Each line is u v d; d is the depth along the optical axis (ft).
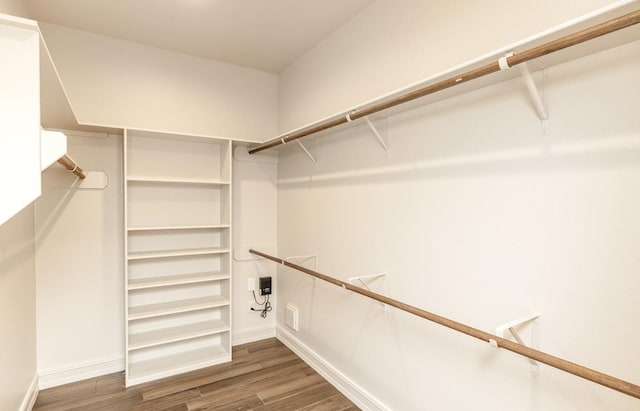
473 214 4.97
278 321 10.83
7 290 5.81
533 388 4.22
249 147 10.41
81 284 8.27
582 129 3.77
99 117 8.41
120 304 8.70
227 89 10.12
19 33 3.02
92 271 8.39
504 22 4.56
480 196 4.87
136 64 8.84
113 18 7.64
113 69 8.56
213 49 9.21
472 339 4.99
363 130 7.17
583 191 3.77
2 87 2.97
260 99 10.68
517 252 4.42
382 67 6.70
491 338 3.89
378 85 6.81
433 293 5.60
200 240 9.82
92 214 8.38
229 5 7.13
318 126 7.04
